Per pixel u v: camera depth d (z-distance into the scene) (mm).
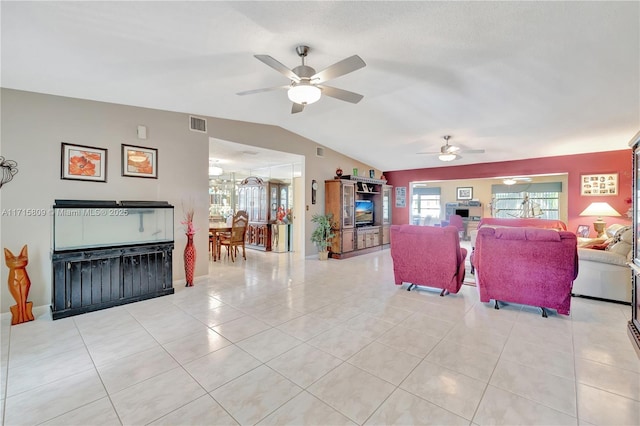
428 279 3846
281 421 1607
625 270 3424
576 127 4637
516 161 6785
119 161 3688
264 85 3355
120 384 1929
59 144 3258
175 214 4234
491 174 7141
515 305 3439
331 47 2541
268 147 5441
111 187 3623
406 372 2062
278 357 2266
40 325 2848
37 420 1612
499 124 4660
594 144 5473
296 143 6020
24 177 3061
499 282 3293
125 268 3451
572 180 6090
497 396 1806
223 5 1910
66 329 2764
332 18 2119
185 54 2543
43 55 2387
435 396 1809
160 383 1941
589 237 5785
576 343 2482
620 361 2193
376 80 3285
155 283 3697
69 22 1971
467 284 4348
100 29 2080
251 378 1995
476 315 3129
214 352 2340
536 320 2988
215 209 8945
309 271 5203
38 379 1979
